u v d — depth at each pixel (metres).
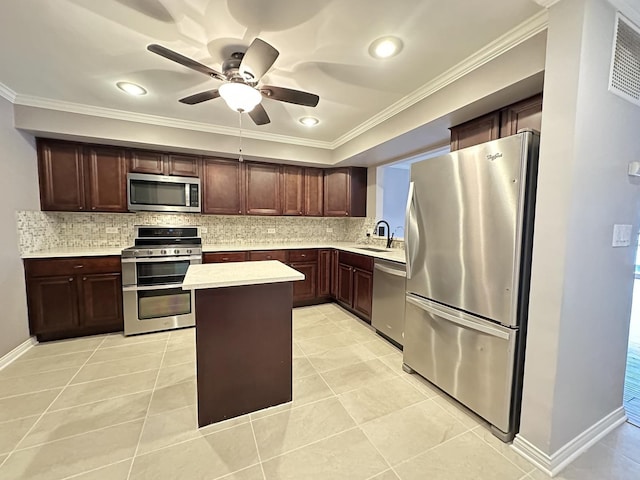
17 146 2.54
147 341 2.80
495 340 1.58
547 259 1.35
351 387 2.04
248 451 1.47
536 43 1.51
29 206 2.70
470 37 1.64
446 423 1.69
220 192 3.59
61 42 1.73
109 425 1.64
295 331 3.06
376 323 2.96
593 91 1.28
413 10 1.44
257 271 1.88
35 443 1.50
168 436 1.56
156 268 3.03
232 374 1.71
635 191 1.56
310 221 4.52
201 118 3.00
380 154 3.36
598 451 1.50
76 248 3.15
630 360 2.45
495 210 1.56
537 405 1.40
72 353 2.52
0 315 2.29
